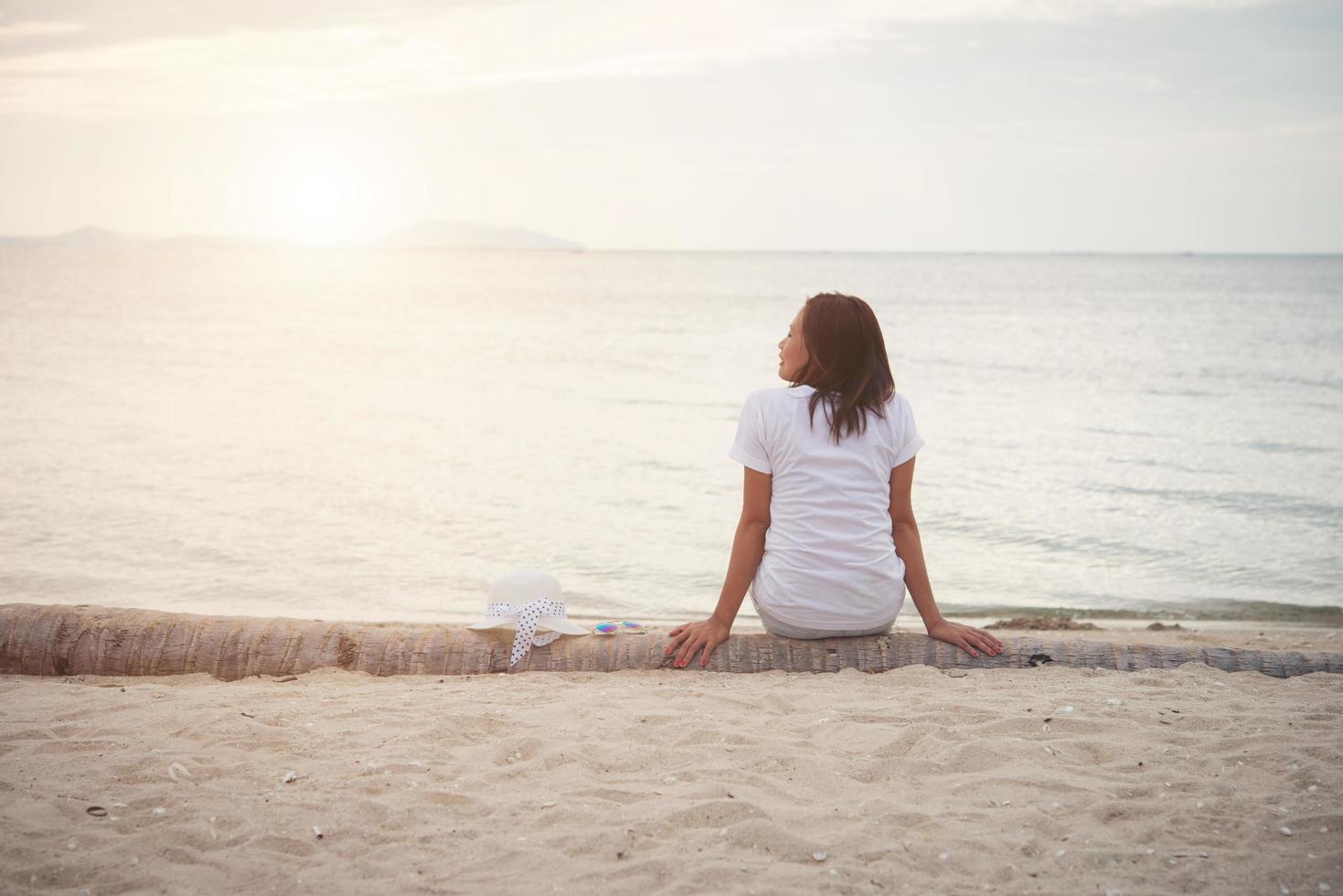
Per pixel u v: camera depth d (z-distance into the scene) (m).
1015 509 12.65
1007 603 9.04
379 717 3.88
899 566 4.60
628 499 12.66
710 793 3.12
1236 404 24.19
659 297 88.31
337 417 19.34
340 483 13.12
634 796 3.10
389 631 4.96
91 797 3.07
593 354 36.34
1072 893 2.52
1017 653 4.78
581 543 10.53
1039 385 28.59
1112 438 18.75
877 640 4.71
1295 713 3.96
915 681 4.41
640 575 9.49
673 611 8.52
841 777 3.27
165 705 4.05
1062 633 7.57
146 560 9.39
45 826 2.86
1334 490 13.92
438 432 17.77
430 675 4.75
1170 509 12.72
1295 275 172.38
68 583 8.59
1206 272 194.38
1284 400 24.91
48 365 27.39
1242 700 4.19
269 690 4.39
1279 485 14.24
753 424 4.48
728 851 2.73
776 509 4.54
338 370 28.56
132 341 36.47
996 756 3.44
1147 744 3.57
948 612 8.73
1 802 3.01
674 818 2.91
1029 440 18.47
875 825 2.90
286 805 3.02
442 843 2.78
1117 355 38.53
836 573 4.44
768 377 29.25
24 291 74.00
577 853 2.72
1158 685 4.47
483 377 27.92
